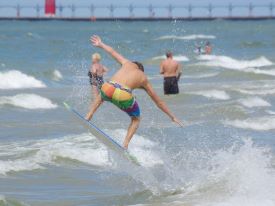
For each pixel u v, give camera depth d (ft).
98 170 175.83
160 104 147.02
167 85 341.00
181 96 337.93
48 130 231.91
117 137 210.79
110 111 275.59
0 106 291.99
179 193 152.66
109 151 164.86
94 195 153.38
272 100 324.60
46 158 183.42
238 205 138.62
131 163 155.74
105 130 221.25
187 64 560.20
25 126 240.94
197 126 242.17
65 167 177.17
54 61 559.79
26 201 146.82
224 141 214.69
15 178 165.07
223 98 337.31
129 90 143.95
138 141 206.39
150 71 521.65
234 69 511.40
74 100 318.45
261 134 229.25
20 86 400.88
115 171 173.47
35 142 206.18
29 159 181.27
